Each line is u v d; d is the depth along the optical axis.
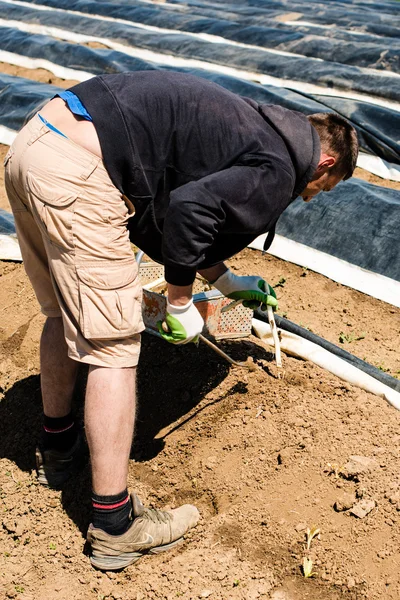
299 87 6.30
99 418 2.44
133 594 2.52
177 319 2.48
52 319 2.80
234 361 3.29
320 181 2.66
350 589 2.48
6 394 3.44
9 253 4.50
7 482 2.99
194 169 2.37
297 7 8.68
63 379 2.78
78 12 8.95
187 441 3.11
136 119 2.30
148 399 3.35
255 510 2.77
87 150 2.31
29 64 7.77
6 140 6.26
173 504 2.88
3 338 3.81
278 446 3.00
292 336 3.58
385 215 4.37
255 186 2.27
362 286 4.18
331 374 3.41
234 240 2.61
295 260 4.48
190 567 2.58
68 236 2.33
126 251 2.41
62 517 2.82
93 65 7.24
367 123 5.46
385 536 2.62
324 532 2.66
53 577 2.60
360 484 2.78
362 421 3.10
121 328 2.40
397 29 7.60
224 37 7.55
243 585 2.52
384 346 3.73
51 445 2.90
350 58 6.54
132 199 2.42
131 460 3.08
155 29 8.20
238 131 2.35
